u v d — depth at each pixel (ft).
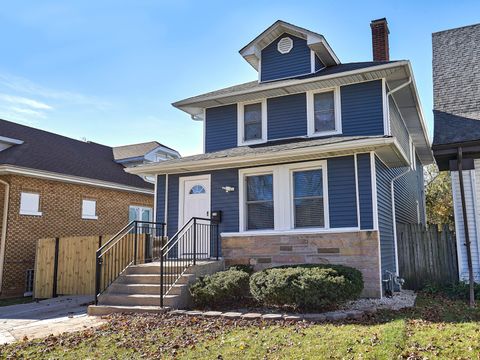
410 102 42.52
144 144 70.03
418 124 49.49
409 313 24.13
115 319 25.41
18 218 44.57
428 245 36.47
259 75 42.93
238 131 41.52
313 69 40.29
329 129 37.73
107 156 65.67
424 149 60.23
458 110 34.22
